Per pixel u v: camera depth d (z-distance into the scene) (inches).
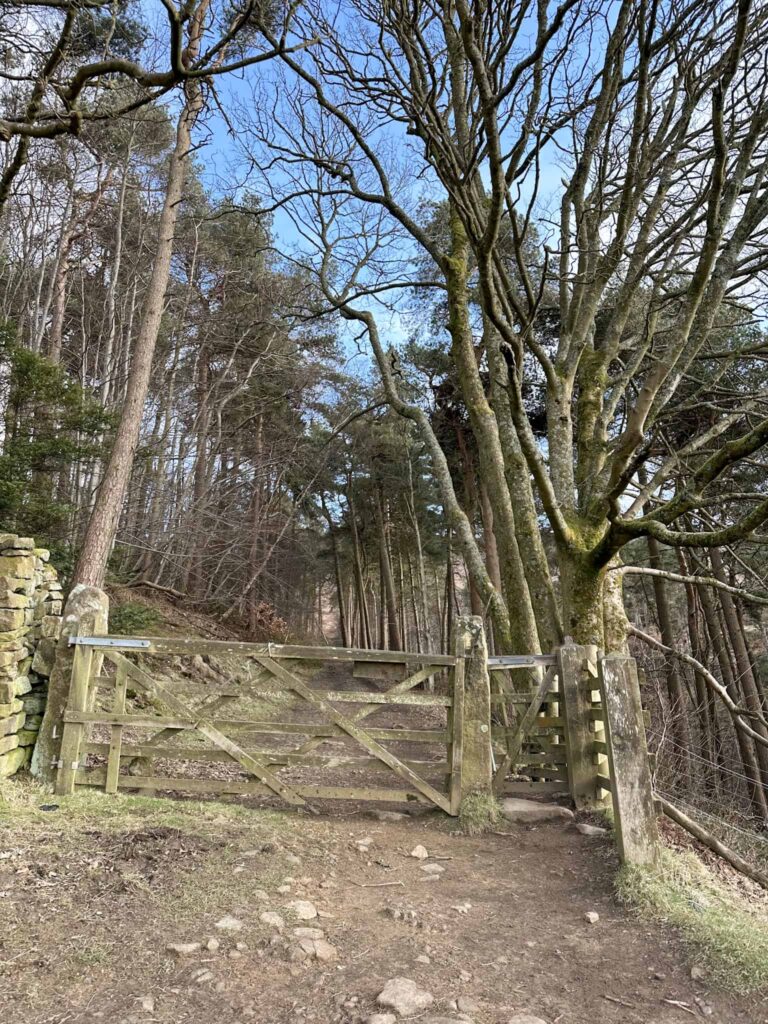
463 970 110.0
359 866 157.8
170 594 700.0
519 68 170.7
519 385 222.5
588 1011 100.6
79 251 655.8
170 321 703.1
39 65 254.5
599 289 302.7
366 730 198.1
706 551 526.0
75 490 517.3
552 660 213.6
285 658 198.7
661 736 318.0
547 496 239.3
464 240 340.2
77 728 191.9
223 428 749.3
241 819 178.5
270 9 270.1
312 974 105.0
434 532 1053.8
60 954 104.7
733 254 249.0
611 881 153.3
